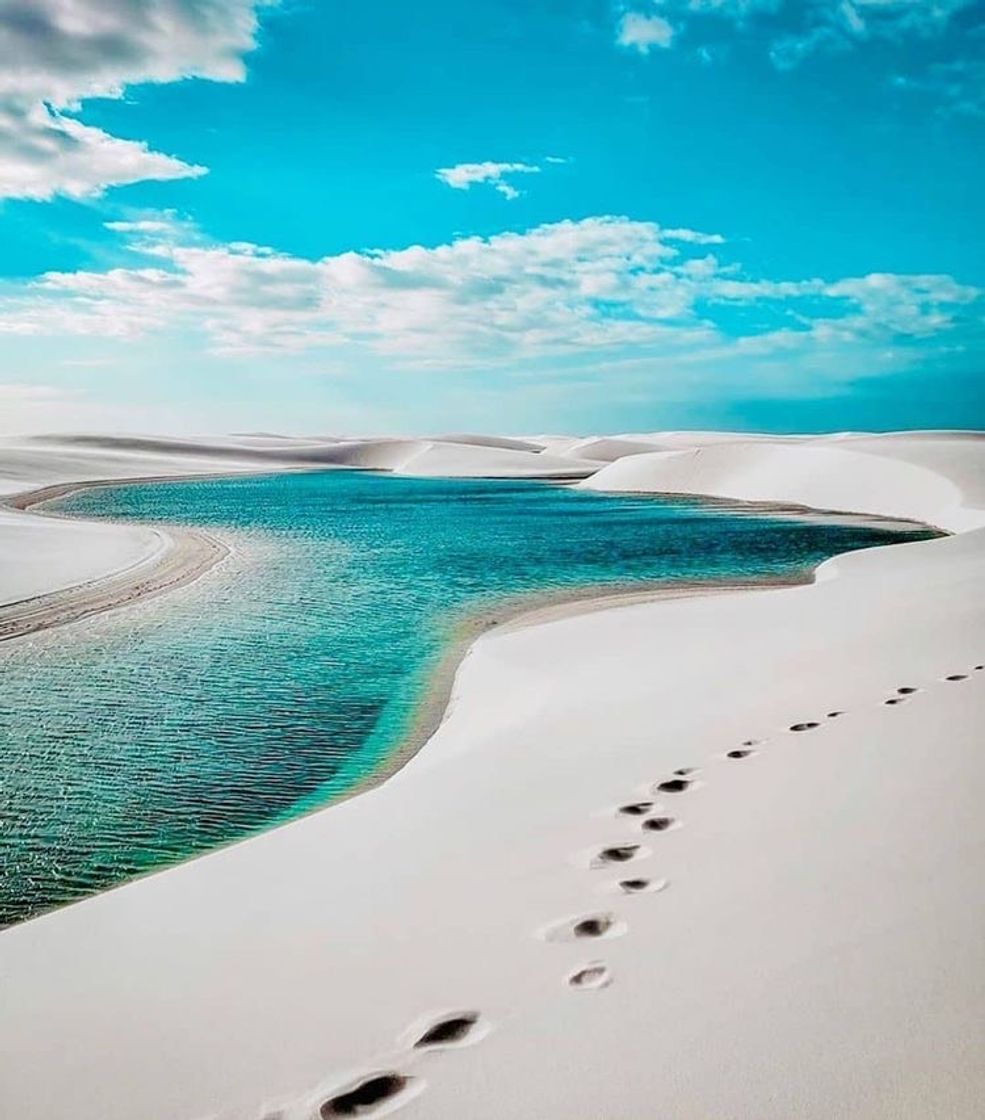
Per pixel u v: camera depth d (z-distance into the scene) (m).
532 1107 2.19
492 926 3.35
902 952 2.72
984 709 5.61
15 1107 2.43
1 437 115.31
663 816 4.46
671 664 8.96
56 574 19.20
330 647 12.30
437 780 5.66
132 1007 2.99
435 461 98.06
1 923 4.92
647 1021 2.52
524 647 11.15
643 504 46.62
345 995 2.92
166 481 73.50
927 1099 2.02
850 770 4.78
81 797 6.79
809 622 10.55
